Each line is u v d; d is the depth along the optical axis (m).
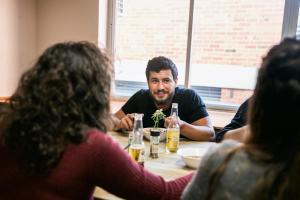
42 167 0.77
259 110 0.64
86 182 0.82
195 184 0.70
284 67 0.60
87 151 0.79
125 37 3.33
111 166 0.82
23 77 0.84
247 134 0.69
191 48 3.10
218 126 2.51
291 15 2.71
